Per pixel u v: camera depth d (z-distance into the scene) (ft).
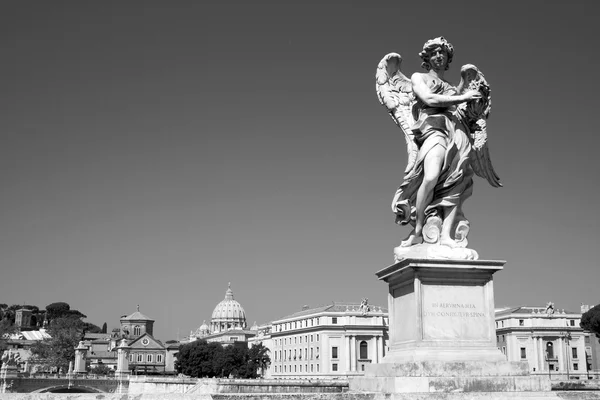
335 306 426.51
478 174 37.52
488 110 36.68
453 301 33.35
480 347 32.94
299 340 435.53
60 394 27.14
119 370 422.00
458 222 36.19
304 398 27.40
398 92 38.88
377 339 405.59
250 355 406.62
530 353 281.95
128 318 648.79
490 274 33.91
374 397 27.50
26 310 577.43
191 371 377.50
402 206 36.50
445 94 36.86
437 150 35.29
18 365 367.25
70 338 376.68
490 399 28.58
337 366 399.65
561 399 29.27
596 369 299.79
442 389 30.01
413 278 33.42
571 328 286.46
